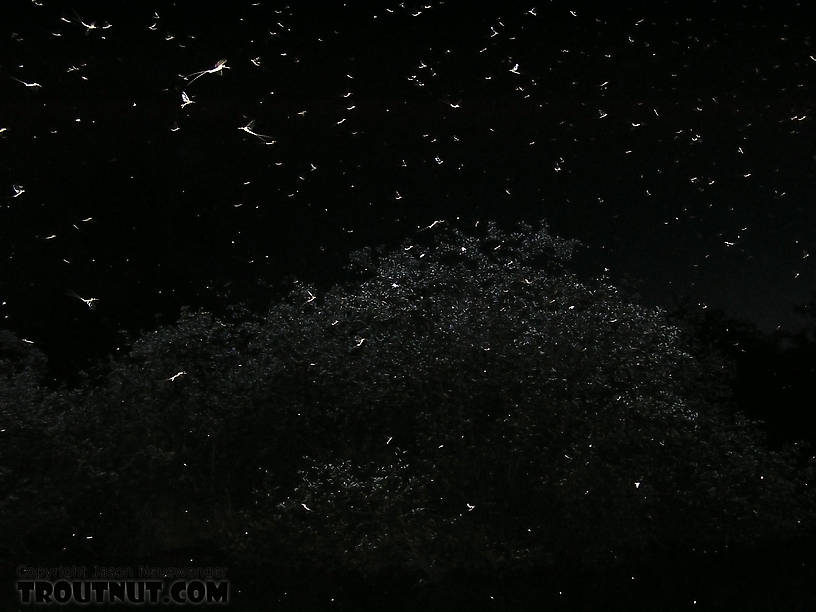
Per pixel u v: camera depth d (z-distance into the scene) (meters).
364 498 4.95
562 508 5.20
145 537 5.34
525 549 5.08
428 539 4.92
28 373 5.41
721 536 5.40
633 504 5.11
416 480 5.08
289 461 5.57
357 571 4.95
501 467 5.42
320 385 5.52
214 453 5.55
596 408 5.37
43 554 5.12
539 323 5.63
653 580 4.95
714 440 5.51
